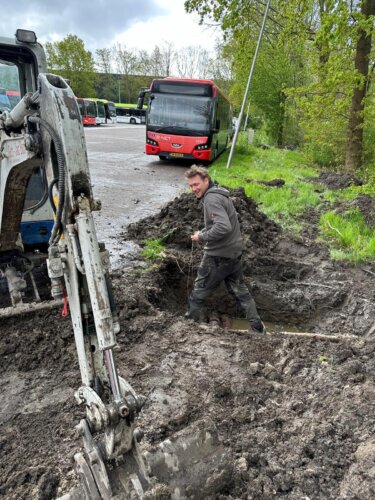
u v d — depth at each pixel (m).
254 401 3.07
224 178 11.41
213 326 4.20
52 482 2.35
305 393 3.16
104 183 10.85
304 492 2.32
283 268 6.14
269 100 23.62
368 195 9.62
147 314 4.30
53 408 2.97
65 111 1.93
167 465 2.00
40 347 3.62
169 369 3.42
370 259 6.22
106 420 1.69
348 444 2.63
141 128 37.31
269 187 10.59
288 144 26.06
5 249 3.78
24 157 2.47
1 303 4.31
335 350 3.72
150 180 11.69
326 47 12.34
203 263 4.25
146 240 6.48
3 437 2.71
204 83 13.87
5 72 4.15
